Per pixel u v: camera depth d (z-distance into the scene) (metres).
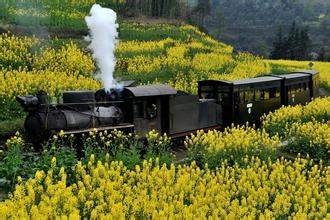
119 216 9.04
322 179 14.00
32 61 27.75
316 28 171.50
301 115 23.08
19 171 12.41
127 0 62.31
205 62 39.69
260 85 25.64
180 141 19.02
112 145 14.89
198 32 59.19
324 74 47.38
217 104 22.22
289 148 19.11
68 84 23.19
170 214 9.40
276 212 11.03
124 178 12.12
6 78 22.11
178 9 72.25
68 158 13.02
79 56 29.28
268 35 151.62
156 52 39.91
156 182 11.84
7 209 8.44
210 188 11.73
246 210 10.33
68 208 9.11
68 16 41.81
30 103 14.21
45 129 14.09
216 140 15.99
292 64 57.47
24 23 37.47
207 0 101.38
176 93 18.48
